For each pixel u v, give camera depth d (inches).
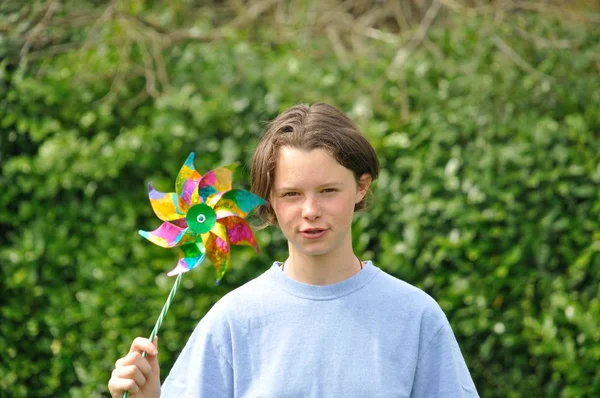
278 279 132.3
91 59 278.7
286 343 127.3
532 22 295.0
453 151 256.2
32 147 270.8
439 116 265.1
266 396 124.9
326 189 123.1
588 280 252.4
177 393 131.8
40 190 258.5
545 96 277.6
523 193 255.4
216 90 273.6
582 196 253.9
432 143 258.4
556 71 282.7
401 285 132.3
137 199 264.4
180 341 249.4
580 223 252.8
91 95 273.3
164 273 253.3
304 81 277.4
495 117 267.3
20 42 279.7
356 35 312.0
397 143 256.8
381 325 127.6
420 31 291.4
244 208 134.3
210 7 334.0
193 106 264.7
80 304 257.0
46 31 287.9
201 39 296.2
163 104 265.9
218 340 130.4
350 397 123.3
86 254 259.0
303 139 123.0
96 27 293.1
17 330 259.6
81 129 270.5
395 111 273.9
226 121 268.5
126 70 279.4
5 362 259.1
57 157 257.3
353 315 128.1
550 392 250.7
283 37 307.0
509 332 250.2
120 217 261.1
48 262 260.1
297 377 124.8
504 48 281.0
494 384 256.4
